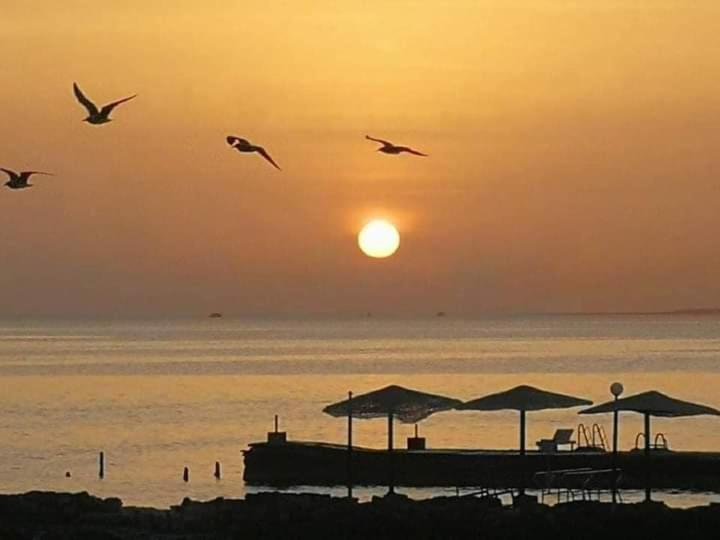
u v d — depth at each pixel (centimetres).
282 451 12212
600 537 8281
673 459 11194
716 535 8250
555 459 11200
